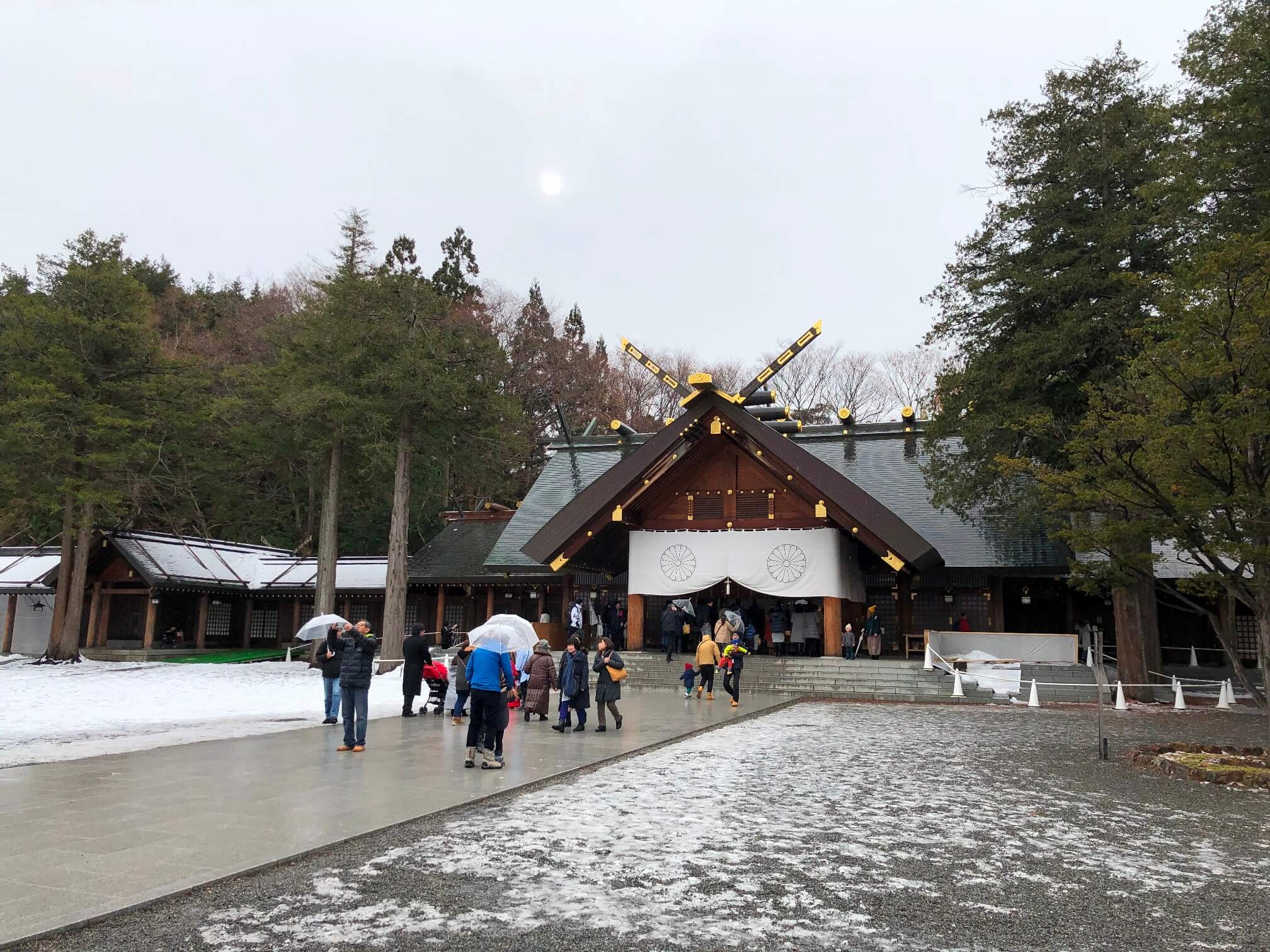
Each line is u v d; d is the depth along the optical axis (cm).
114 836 701
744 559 2755
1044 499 1794
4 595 4016
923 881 629
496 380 3228
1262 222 1608
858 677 2406
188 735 1381
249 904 556
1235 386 1159
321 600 3272
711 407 2619
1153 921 548
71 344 3259
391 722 1545
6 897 545
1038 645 2478
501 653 1071
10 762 1078
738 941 504
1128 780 1057
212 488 4162
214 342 4909
